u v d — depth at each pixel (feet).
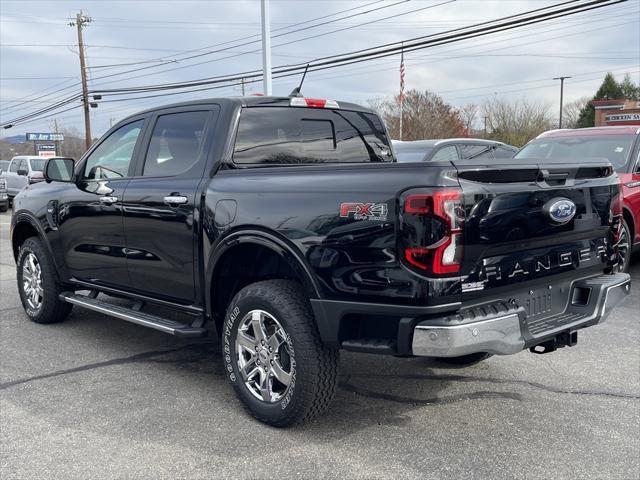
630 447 11.66
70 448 11.66
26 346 18.10
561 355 16.99
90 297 18.30
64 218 18.20
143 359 16.92
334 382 11.94
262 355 12.67
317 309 11.43
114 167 16.93
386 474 10.69
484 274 10.81
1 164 91.40
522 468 10.89
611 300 13.07
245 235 12.62
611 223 13.76
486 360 16.58
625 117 88.33
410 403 13.75
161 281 15.26
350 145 16.39
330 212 11.26
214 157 14.02
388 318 10.91
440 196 10.02
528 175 11.49
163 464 11.05
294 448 11.64
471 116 215.51
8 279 28.76
